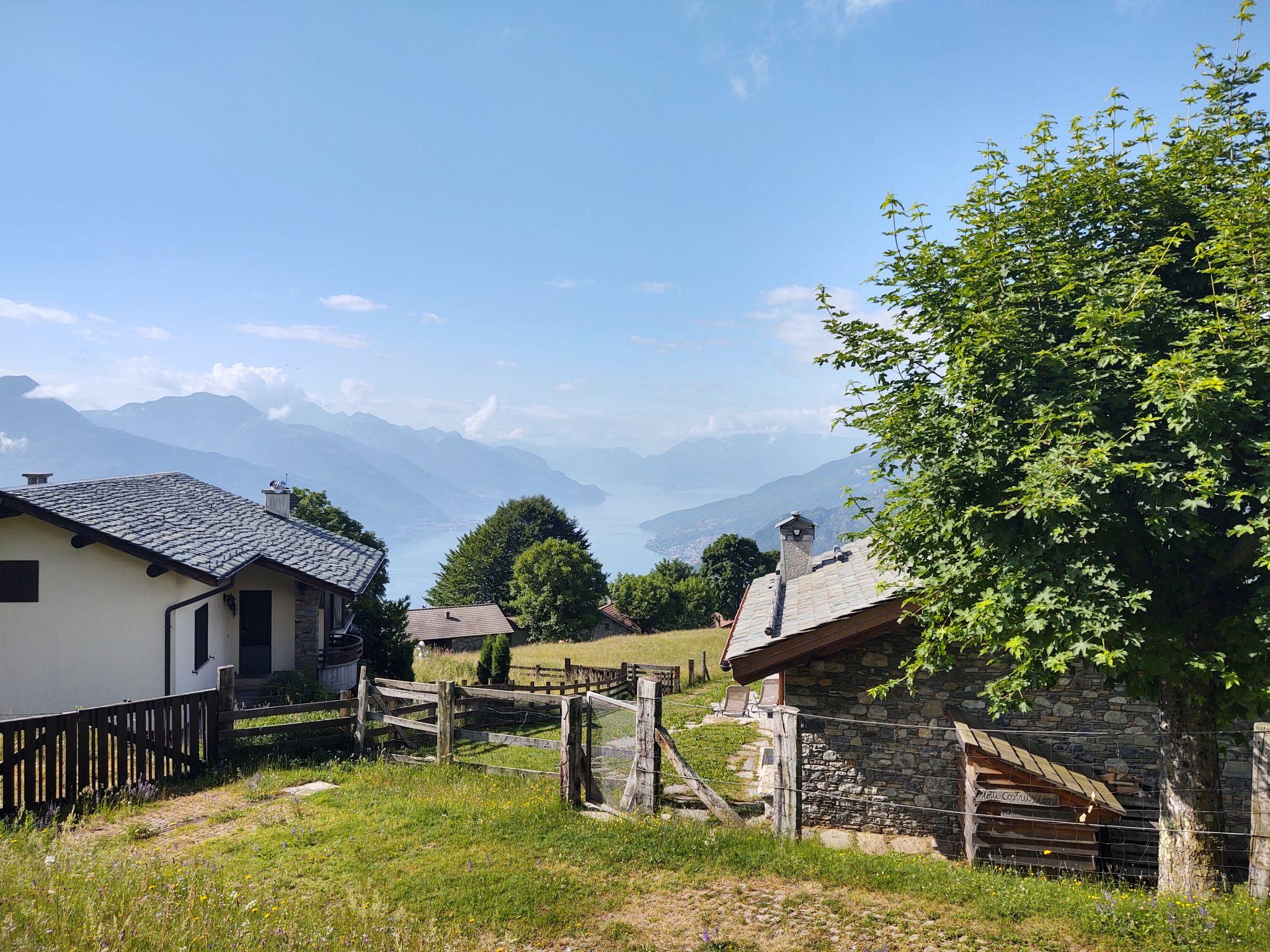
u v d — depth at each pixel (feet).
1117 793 36.76
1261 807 29.01
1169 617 28.19
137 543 60.54
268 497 99.66
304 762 44.50
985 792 34.14
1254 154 28.32
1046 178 29.81
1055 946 23.49
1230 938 23.71
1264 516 24.17
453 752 44.57
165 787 39.45
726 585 277.23
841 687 41.88
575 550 219.00
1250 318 24.34
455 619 218.18
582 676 99.25
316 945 21.31
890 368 33.09
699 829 33.09
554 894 27.04
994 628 27.94
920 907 26.21
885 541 33.35
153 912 21.97
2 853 26.32
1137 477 24.56
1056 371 27.32
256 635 77.36
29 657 59.88
